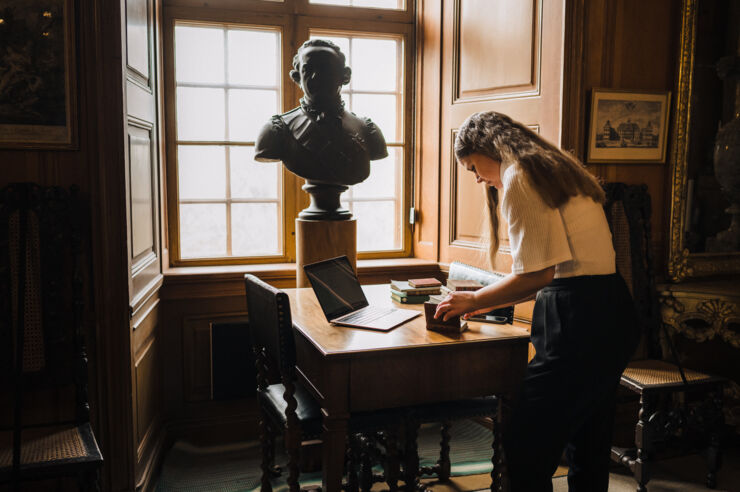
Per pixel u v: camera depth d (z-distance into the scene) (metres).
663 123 3.24
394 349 1.92
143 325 2.81
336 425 1.92
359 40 3.77
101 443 2.50
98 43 2.32
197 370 3.38
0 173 2.33
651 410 3.33
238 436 3.44
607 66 3.13
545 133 3.13
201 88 3.49
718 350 3.45
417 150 3.87
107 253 2.42
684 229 3.32
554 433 1.82
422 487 2.77
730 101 3.31
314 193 3.02
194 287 3.32
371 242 3.91
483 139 1.96
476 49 3.45
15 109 2.30
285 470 3.02
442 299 2.15
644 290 3.17
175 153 3.45
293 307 2.45
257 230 3.68
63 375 2.36
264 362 2.49
